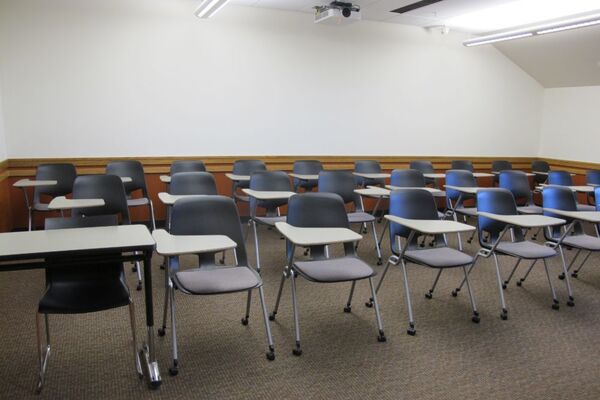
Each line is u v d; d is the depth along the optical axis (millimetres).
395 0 5395
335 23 5754
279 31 6062
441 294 3768
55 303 2254
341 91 6551
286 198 4012
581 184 7500
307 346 2814
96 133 5379
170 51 5562
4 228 4812
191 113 5773
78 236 2260
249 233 5543
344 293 3693
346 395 2320
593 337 3078
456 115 7430
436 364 2656
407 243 3164
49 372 2416
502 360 2730
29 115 5078
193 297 3473
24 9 4902
